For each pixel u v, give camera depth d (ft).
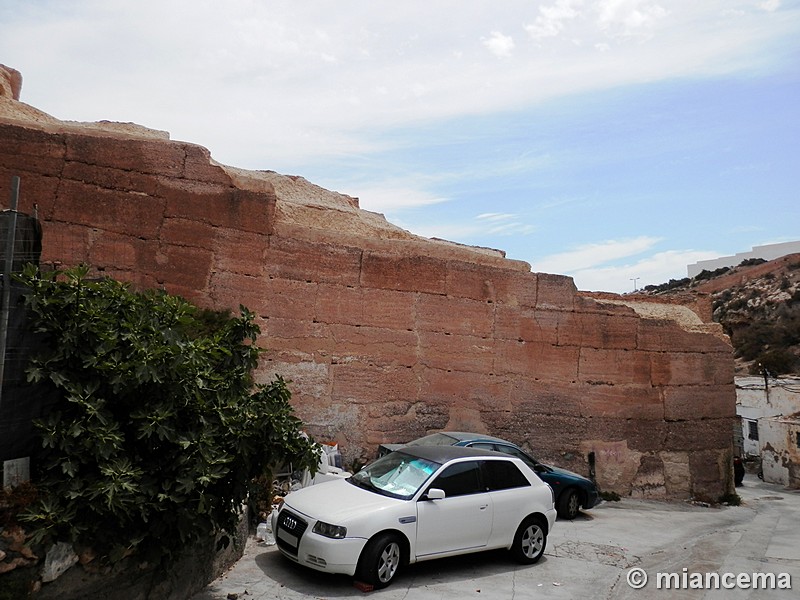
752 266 237.86
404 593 22.45
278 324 38.37
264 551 26.07
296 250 39.37
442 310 44.27
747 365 149.28
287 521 23.76
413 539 23.52
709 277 260.42
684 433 49.93
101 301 19.72
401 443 41.22
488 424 44.86
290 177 52.60
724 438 51.06
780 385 106.32
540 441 46.16
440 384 43.62
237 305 36.86
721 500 50.01
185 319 21.67
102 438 17.70
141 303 20.88
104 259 32.91
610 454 47.73
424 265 43.93
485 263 47.80
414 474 25.61
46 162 32.01
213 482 19.53
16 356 17.87
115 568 18.07
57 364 18.54
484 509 25.64
